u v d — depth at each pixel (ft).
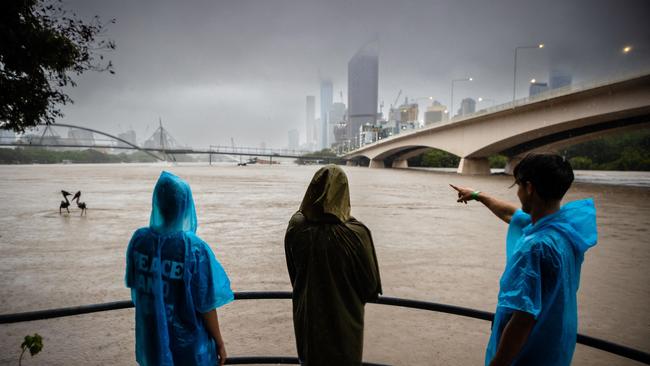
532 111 126.41
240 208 53.72
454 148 180.14
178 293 5.87
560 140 162.20
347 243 5.51
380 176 159.02
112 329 14.97
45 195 72.18
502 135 142.31
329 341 5.45
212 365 6.27
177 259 5.83
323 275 5.48
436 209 53.11
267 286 20.10
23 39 16.26
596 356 13.51
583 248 4.81
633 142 310.86
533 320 4.36
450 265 24.56
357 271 5.64
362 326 5.84
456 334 14.85
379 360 12.80
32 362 12.28
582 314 16.90
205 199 65.92
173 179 5.98
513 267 4.76
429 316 16.57
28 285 20.29
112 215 46.60
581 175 190.39
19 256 26.68
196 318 6.00
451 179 134.62
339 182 5.79
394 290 19.71
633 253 28.40
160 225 5.95
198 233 35.24
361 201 63.31
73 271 22.98
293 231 5.90
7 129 18.08
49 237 33.24
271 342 13.83
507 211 6.64
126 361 12.43
